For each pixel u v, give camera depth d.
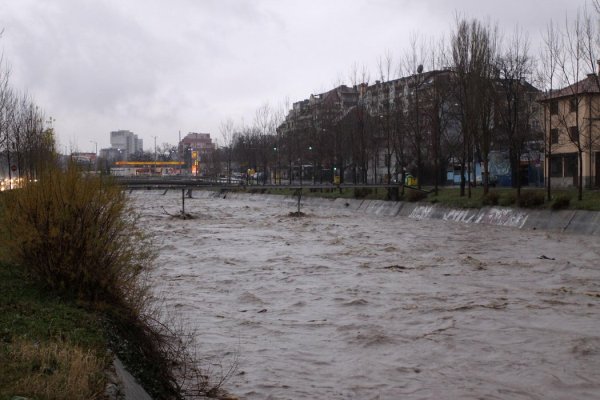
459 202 41.66
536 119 52.69
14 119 41.81
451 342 11.09
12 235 8.85
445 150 57.97
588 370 9.55
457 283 17.33
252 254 24.50
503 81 42.38
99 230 8.99
